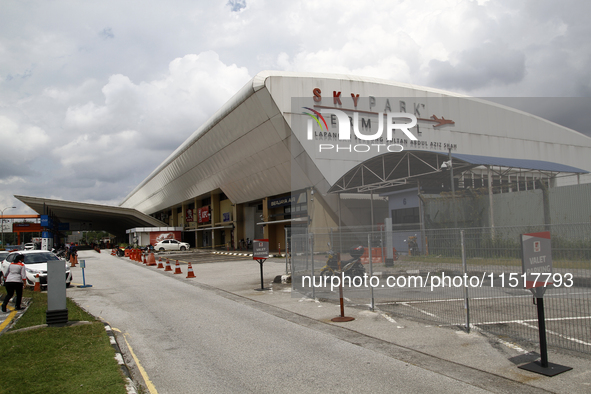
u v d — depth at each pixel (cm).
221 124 3328
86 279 2011
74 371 553
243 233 4731
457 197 2198
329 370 570
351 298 1128
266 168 3425
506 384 495
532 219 2028
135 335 812
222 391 508
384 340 710
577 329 701
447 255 816
